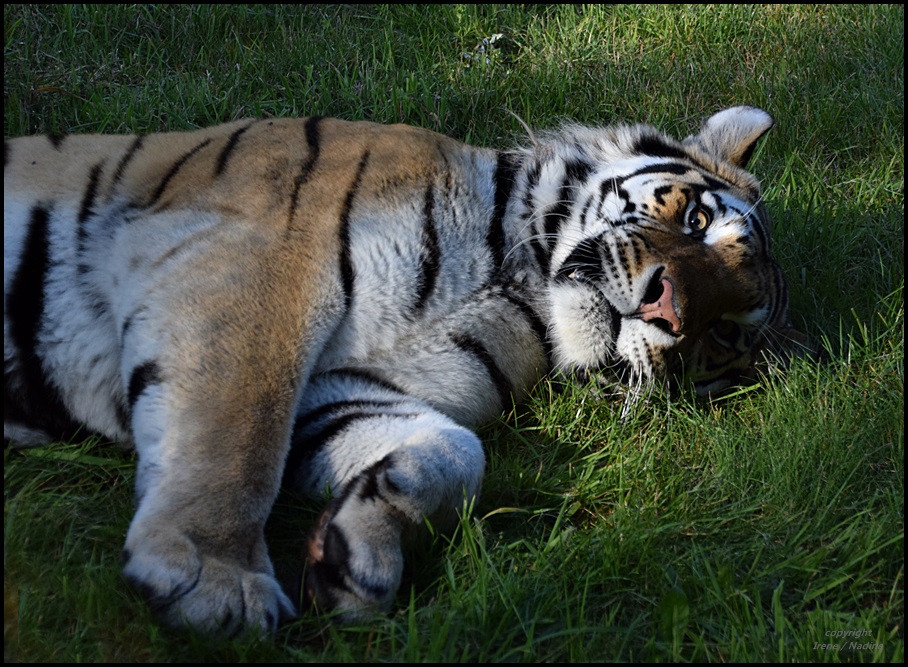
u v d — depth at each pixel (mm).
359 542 5176
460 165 6887
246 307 5879
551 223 7176
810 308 8484
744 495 6438
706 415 7211
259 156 6504
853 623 5387
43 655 4648
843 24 12414
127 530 5484
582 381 7141
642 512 6059
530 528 6180
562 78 10625
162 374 5695
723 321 7293
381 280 6293
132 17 10367
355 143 6656
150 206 6430
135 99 9352
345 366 6410
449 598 5305
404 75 10375
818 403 7105
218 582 4996
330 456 6148
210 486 5320
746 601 5387
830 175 10336
